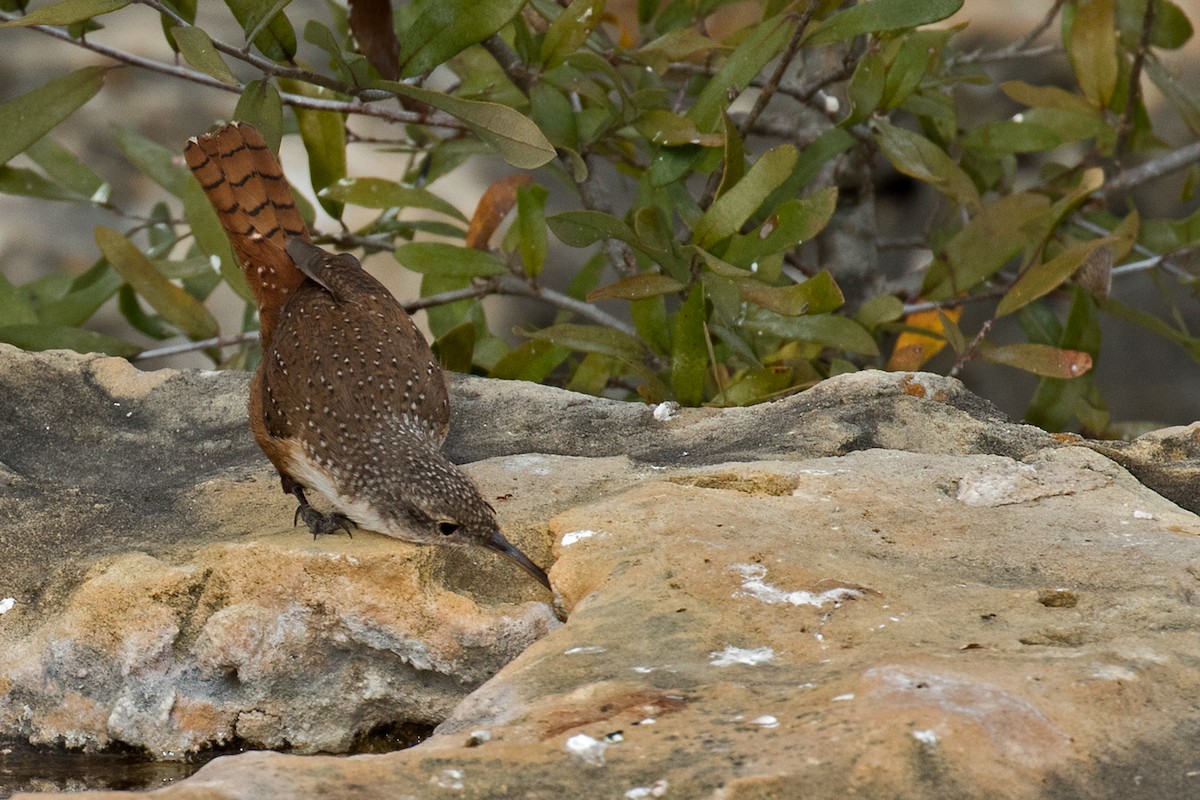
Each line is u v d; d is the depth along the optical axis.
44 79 20.42
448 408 8.98
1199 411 20.91
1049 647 6.41
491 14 10.97
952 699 5.72
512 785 5.36
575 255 21.23
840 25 11.25
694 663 6.44
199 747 7.83
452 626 7.68
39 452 9.88
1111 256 12.50
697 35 12.73
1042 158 20.53
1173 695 5.95
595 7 11.66
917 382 9.98
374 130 20.86
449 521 7.80
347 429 8.26
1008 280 15.34
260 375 8.73
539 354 12.73
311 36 10.59
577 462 9.27
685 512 8.04
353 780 5.34
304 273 9.34
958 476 8.66
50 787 7.48
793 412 9.90
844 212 15.35
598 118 13.18
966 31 20.83
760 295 10.45
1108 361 21.38
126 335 20.09
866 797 5.26
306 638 7.82
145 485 9.41
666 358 12.32
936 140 15.06
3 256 19.58
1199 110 14.06
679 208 12.55
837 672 6.20
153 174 15.48
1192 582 7.13
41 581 8.33
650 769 5.43
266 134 10.66
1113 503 8.32
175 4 11.41
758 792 5.23
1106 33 13.84
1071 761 5.52
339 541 8.02
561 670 6.43
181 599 7.91
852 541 7.79
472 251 12.81
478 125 10.25
